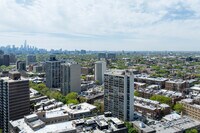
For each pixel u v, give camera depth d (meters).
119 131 195.25
